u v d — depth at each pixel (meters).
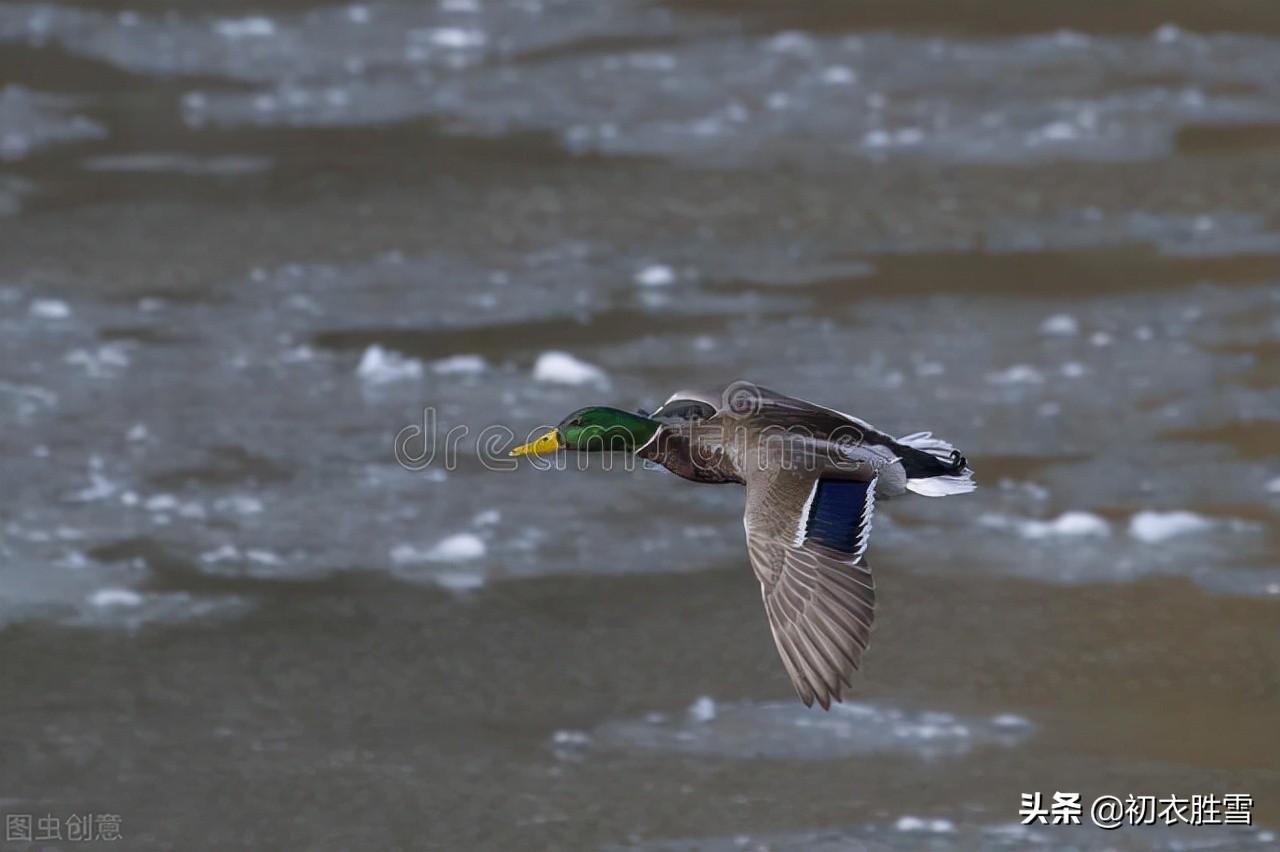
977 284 18.72
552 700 11.16
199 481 14.15
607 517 13.76
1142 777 10.27
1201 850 9.54
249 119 24.41
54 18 28.78
